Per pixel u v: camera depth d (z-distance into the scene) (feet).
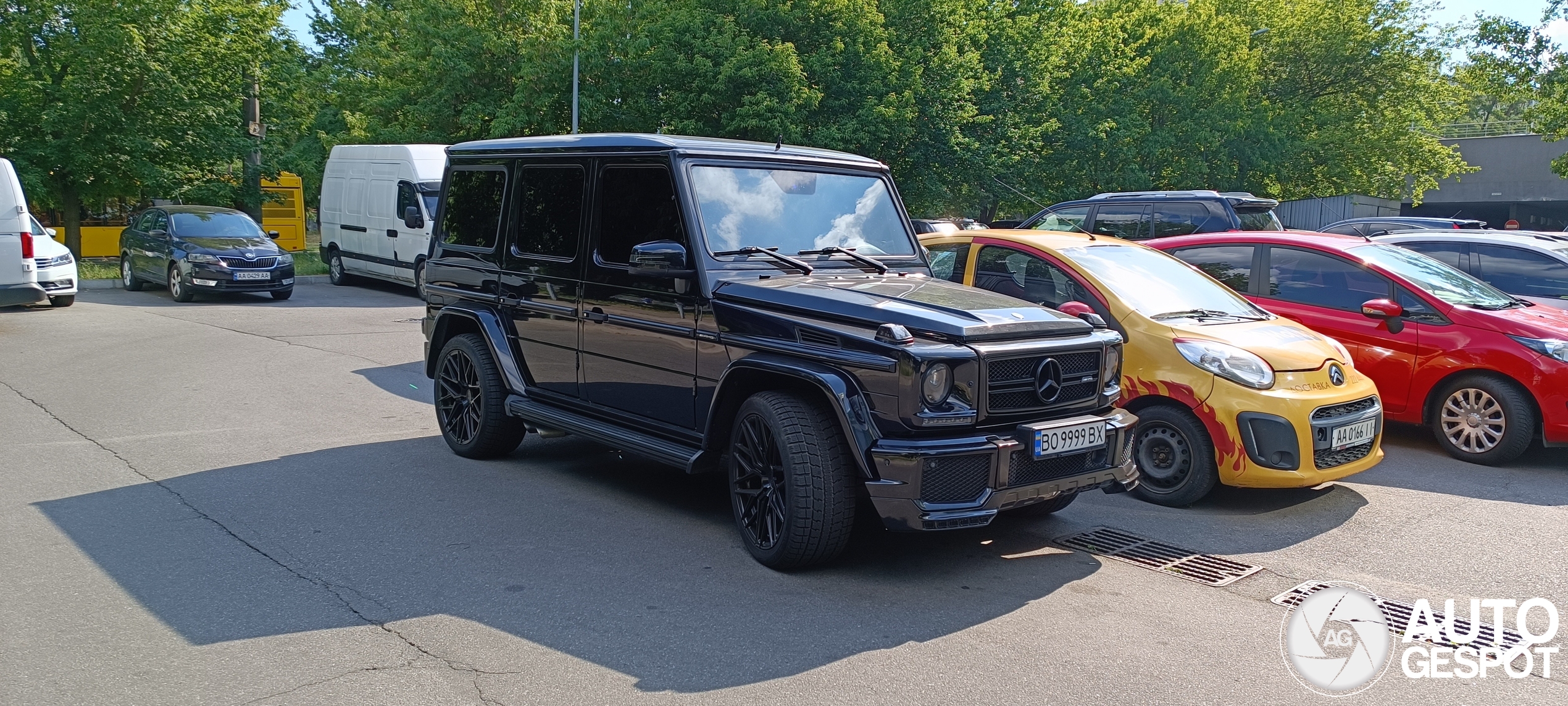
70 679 12.08
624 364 19.19
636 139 19.08
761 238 18.53
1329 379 20.71
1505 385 24.73
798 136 76.02
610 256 19.48
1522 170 155.84
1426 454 26.13
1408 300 26.27
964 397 15.08
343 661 12.69
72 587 15.05
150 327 46.37
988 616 14.62
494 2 84.38
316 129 116.88
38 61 75.46
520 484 21.09
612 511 19.35
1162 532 19.07
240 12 79.92
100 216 91.20
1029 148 91.15
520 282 21.61
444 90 81.97
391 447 24.30
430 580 15.56
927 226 37.91
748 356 16.71
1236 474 19.99
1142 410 21.30
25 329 44.98
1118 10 107.14
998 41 88.58
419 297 62.64
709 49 77.30
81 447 23.77
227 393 30.81
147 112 76.18
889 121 77.61
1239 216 44.60
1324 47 119.96
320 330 46.29
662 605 14.70
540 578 15.72
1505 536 19.20
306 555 16.60
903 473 14.69
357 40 120.88
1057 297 23.18
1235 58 108.27
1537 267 31.81
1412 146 124.98
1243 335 21.15
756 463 16.62
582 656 12.95
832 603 14.94
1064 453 15.80
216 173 84.94
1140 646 13.69
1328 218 129.08
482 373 22.34
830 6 79.15
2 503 19.21
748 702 11.75
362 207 65.31
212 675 12.24
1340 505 21.15
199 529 17.85
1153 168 105.60
